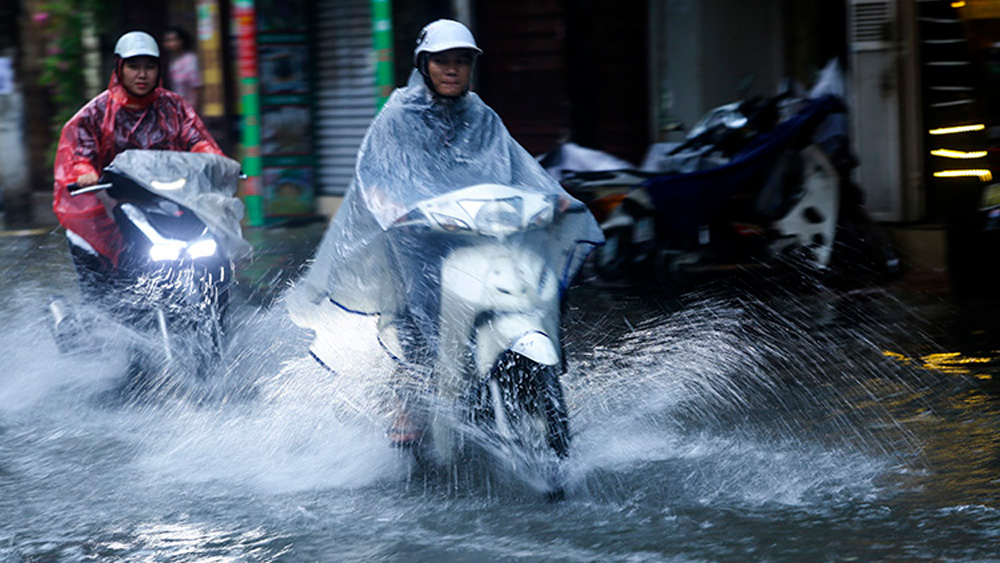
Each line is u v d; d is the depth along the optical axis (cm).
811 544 432
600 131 1483
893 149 1220
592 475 526
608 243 1043
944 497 481
